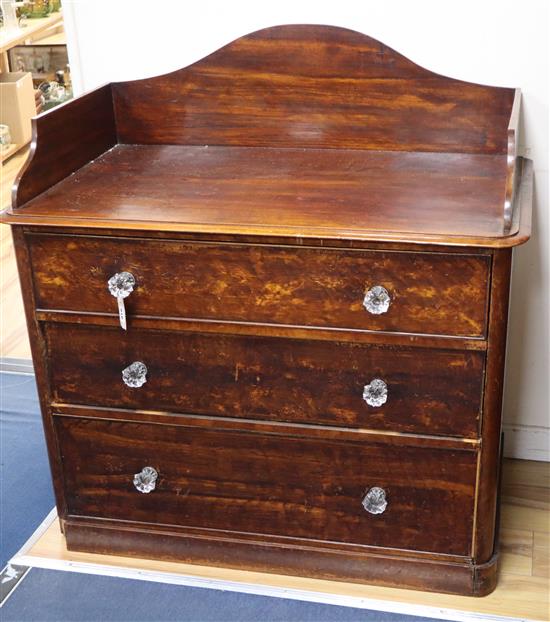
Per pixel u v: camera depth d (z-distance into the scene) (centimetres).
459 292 175
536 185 224
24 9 509
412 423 190
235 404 198
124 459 210
